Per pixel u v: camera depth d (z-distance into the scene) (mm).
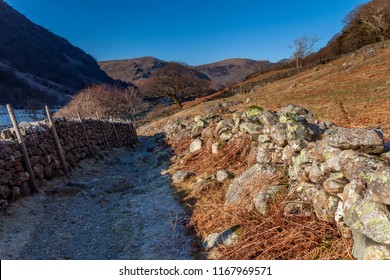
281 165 6035
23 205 7840
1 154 7824
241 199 5805
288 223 4395
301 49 78062
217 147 9781
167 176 9953
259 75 94625
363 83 22969
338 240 3721
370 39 63562
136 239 5773
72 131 13484
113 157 16859
